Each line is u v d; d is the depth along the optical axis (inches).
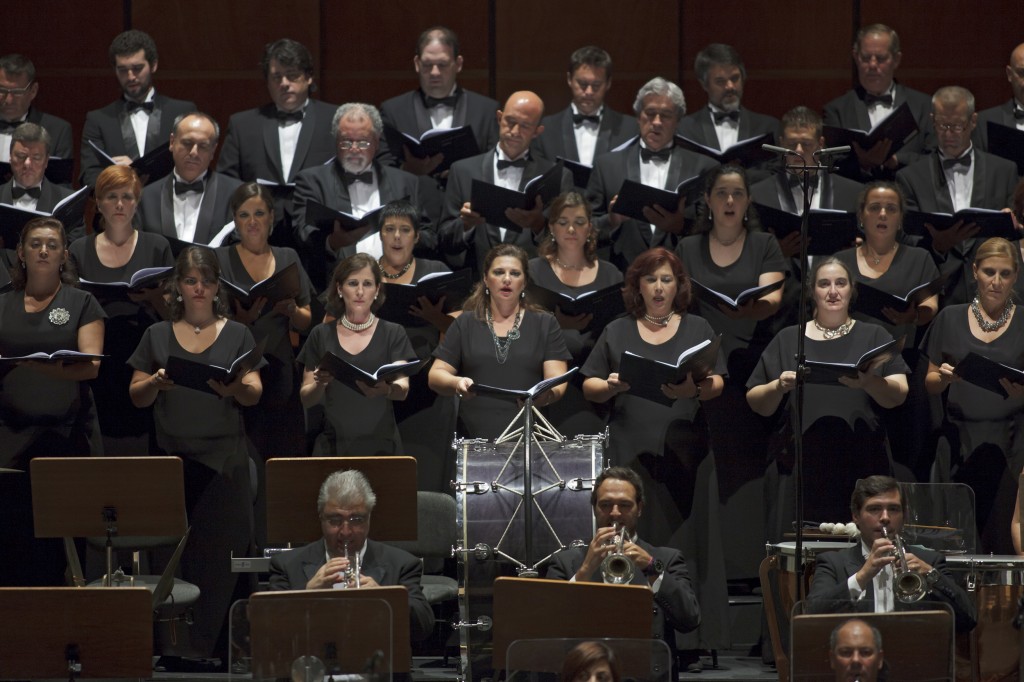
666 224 812.0
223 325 757.9
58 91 1163.9
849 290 754.2
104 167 866.1
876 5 1164.5
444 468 792.3
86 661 533.3
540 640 484.1
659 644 481.1
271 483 629.0
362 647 482.3
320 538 626.5
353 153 863.1
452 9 1184.2
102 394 805.9
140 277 756.0
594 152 960.3
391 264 819.4
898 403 742.5
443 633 761.0
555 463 665.6
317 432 792.9
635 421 735.7
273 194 895.1
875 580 561.3
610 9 1181.1
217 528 734.5
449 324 789.2
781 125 969.5
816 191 879.1
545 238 845.8
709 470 730.8
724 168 809.5
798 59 1173.7
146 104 963.3
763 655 751.1
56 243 756.0
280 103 943.0
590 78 958.4
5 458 751.1
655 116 875.4
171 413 739.4
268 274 815.1
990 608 613.3
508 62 1186.6
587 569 573.9
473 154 880.3
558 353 759.1
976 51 1157.7
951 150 893.8
